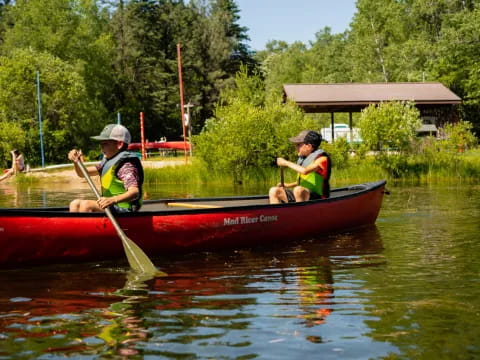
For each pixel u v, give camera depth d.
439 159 17.92
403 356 2.89
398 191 13.03
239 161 18.02
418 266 5.05
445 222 7.86
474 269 4.89
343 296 4.03
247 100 24.44
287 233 6.44
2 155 25.02
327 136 30.25
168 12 50.50
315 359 2.86
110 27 45.31
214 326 3.37
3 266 4.86
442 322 3.42
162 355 2.92
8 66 29.89
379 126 18.00
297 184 7.18
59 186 17.12
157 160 24.27
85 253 5.12
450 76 34.75
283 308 3.73
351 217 7.36
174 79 46.94
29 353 2.96
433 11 40.03
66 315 3.61
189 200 7.49
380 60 42.03
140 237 5.36
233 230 5.95
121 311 3.69
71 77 31.75
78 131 34.53
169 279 4.62
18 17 41.84
